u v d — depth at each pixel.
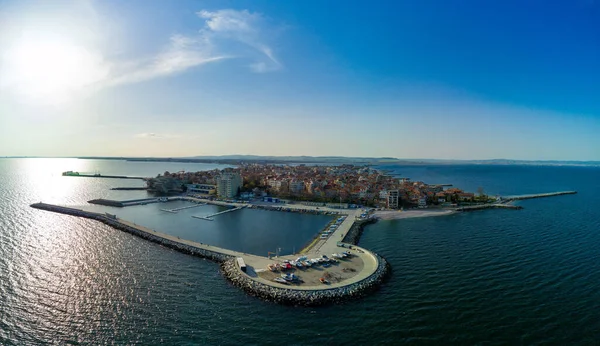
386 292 99.25
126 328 80.00
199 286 102.94
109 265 119.56
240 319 84.31
